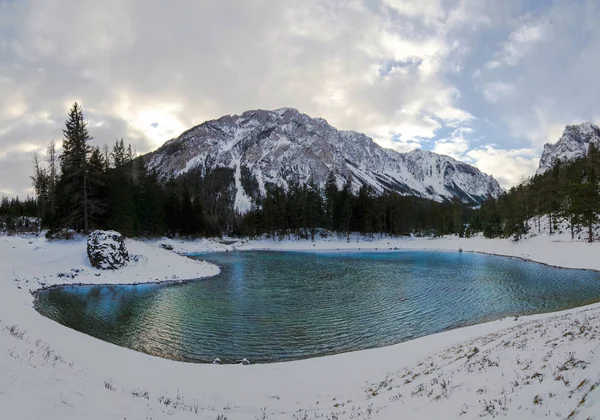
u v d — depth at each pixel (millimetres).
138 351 19281
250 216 124062
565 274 48062
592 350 8805
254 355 19484
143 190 79000
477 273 50188
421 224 150125
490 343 14891
